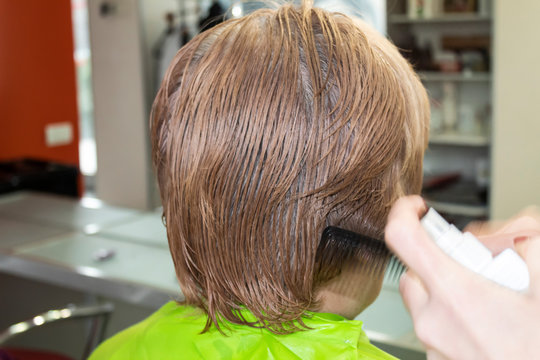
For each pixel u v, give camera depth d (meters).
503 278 0.40
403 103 0.57
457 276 0.37
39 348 2.48
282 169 0.55
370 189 0.57
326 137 0.55
